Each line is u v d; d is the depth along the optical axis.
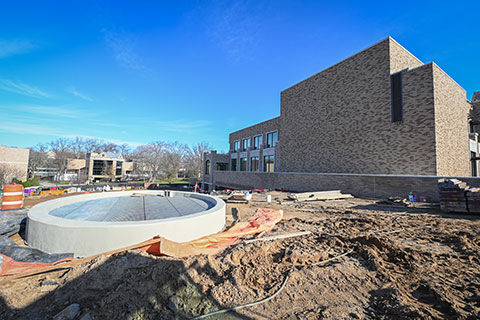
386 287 3.55
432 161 14.31
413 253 4.92
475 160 20.73
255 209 11.00
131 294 3.14
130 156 78.44
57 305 3.12
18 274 3.76
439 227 7.15
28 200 17.25
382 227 7.31
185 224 5.63
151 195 11.22
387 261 4.65
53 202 7.82
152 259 4.00
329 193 15.08
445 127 15.56
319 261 4.66
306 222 8.17
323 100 21.95
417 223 7.77
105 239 4.84
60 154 60.91
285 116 26.77
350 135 19.28
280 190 21.05
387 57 16.81
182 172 75.00
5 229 6.18
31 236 5.38
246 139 37.25
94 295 3.29
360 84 18.67
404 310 2.86
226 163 41.56
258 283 3.73
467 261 4.55
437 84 14.96
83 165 63.75
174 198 10.06
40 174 58.31
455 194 9.28
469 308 2.93
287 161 26.14
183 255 4.64
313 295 3.39
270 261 4.63
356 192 15.62
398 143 16.02
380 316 2.89
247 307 3.09
